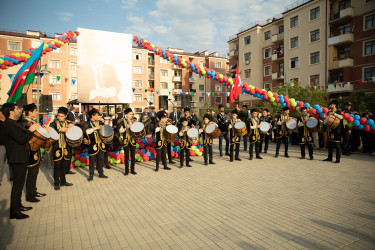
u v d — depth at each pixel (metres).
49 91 31.03
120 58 11.87
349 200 4.29
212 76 9.30
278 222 3.44
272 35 29.06
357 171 6.41
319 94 17.89
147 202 4.38
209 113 8.70
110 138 6.11
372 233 3.08
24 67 6.61
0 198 4.78
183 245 2.86
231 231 3.19
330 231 3.14
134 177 6.23
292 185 5.27
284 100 8.63
